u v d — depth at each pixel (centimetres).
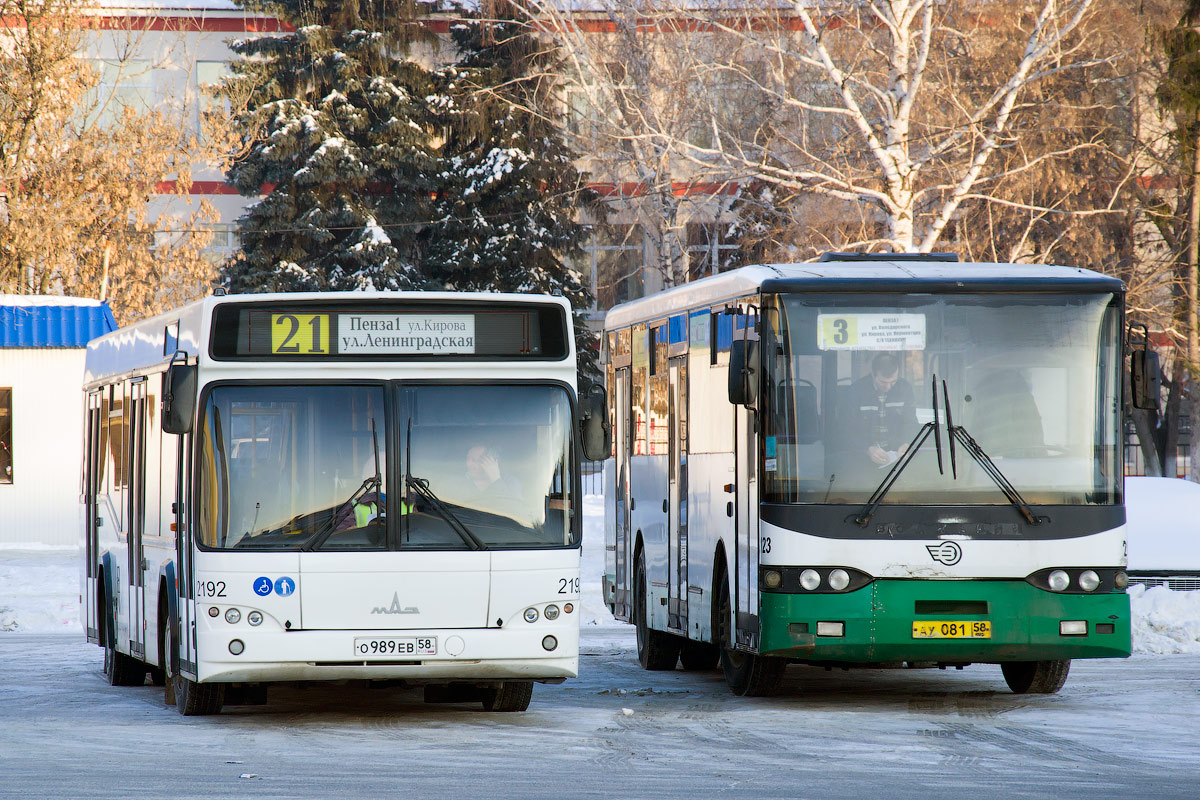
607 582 5191
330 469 3100
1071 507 3391
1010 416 3422
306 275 14375
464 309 3178
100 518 4347
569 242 14662
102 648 5156
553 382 3189
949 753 2828
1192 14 10088
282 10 15175
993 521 3372
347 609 3061
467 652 3075
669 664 4516
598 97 10712
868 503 3369
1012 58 9950
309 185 14612
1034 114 9975
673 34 10619
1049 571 3372
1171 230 11344
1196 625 4934
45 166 13500
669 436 4319
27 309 10175
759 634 3403
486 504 3125
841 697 3759
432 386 3148
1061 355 3450
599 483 13000
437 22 15750
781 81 9038
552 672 3114
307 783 2503
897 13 8656
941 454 3394
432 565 3080
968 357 3438
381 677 3072
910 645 3338
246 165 14600
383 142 14812
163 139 13925
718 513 3803
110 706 3644
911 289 3447
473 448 3138
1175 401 13175
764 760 2752
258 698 3400
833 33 10100
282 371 3125
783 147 10525
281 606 3048
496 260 14575
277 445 3100
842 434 3406
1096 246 11175
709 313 3947
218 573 3052
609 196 12825
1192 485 5631
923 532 3359
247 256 14562
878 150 8600
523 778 2555
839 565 3353
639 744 2952
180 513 3247
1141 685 3919
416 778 2555
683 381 4178
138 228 13762
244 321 3127
